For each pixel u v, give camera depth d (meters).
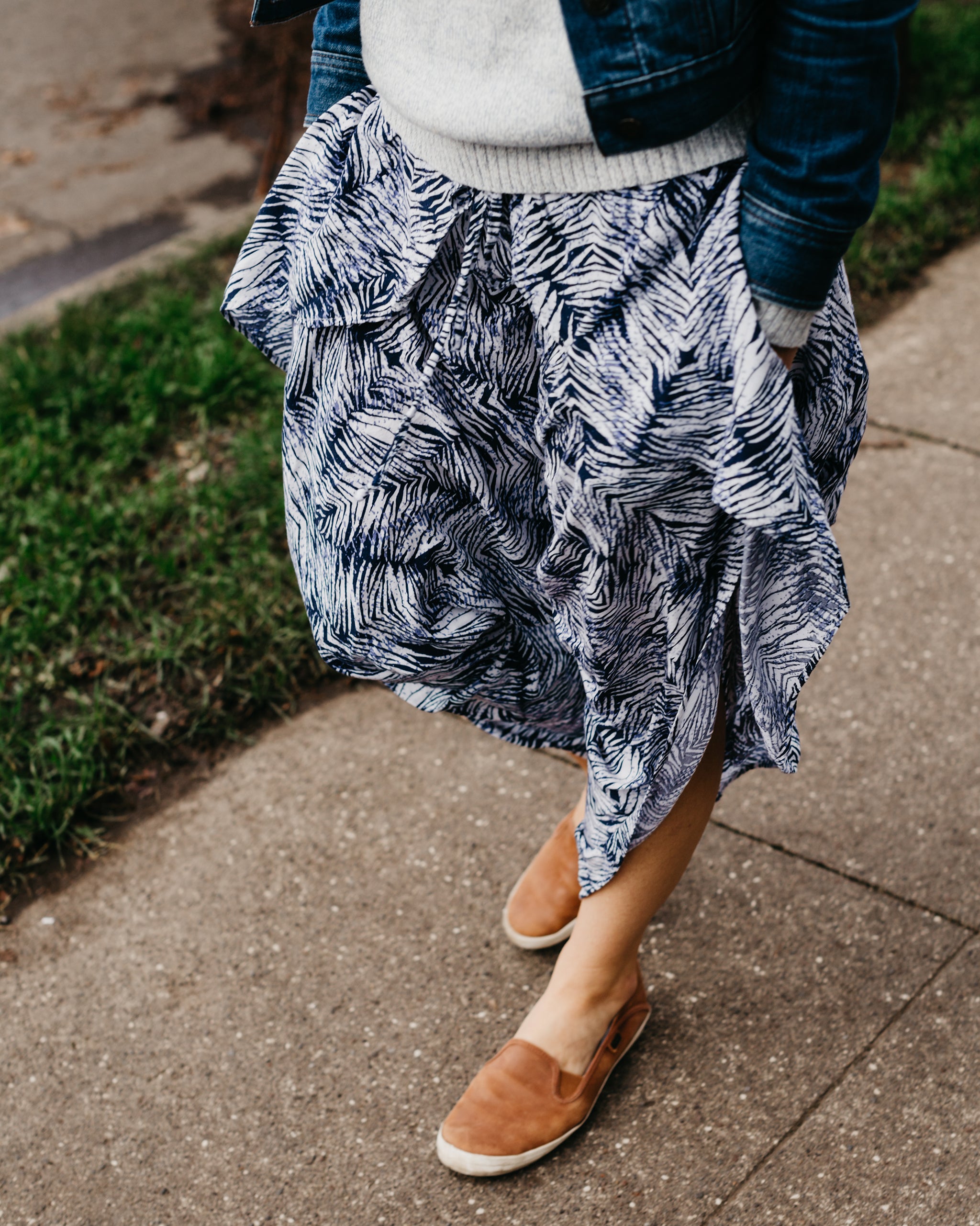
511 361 1.30
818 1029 1.66
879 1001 1.69
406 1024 1.74
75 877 2.03
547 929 1.79
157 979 1.84
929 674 2.21
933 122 4.31
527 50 1.11
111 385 3.25
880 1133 1.52
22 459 2.98
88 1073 1.71
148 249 4.52
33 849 2.07
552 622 1.50
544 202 1.16
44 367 3.39
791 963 1.75
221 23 7.02
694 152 1.12
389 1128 1.61
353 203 1.33
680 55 1.06
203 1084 1.68
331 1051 1.71
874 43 1.01
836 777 2.04
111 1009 1.80
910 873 1.87
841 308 1.29
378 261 1.32
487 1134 1.51
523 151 1.15
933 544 2.51
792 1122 1.55
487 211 1.20
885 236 3.61
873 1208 1.44
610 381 1.16
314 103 1.47
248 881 1.98
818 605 1.30
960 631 2.30
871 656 2.27
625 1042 1.59
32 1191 1.58
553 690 1.56
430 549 1.40
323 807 2.10
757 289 1.10
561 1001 1.54
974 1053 1.60
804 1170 1.49
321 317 1.37
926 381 3.00
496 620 1.48
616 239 1.14
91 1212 1.55
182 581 2.63
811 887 1.86
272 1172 1.57
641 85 1.07
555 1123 1.52
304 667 2.40
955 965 1.72
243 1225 1.51
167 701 2.35
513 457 1.38
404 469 1.35
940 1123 1.53
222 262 4.10
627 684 1.37
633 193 1.13
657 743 1.37
